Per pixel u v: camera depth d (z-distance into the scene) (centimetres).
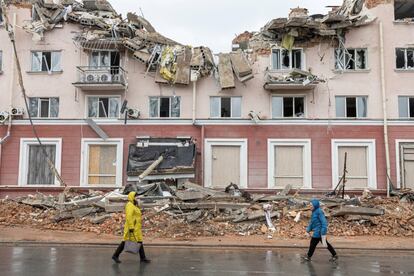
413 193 2462
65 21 2795
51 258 1266
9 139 2719
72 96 2755
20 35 2800
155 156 2589
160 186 2356
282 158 2689
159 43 2802
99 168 2703
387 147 2614
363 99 2720
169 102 2758
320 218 1279
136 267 1115
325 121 2672
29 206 2316
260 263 1214
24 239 1700
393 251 1559
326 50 2747
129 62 2777
